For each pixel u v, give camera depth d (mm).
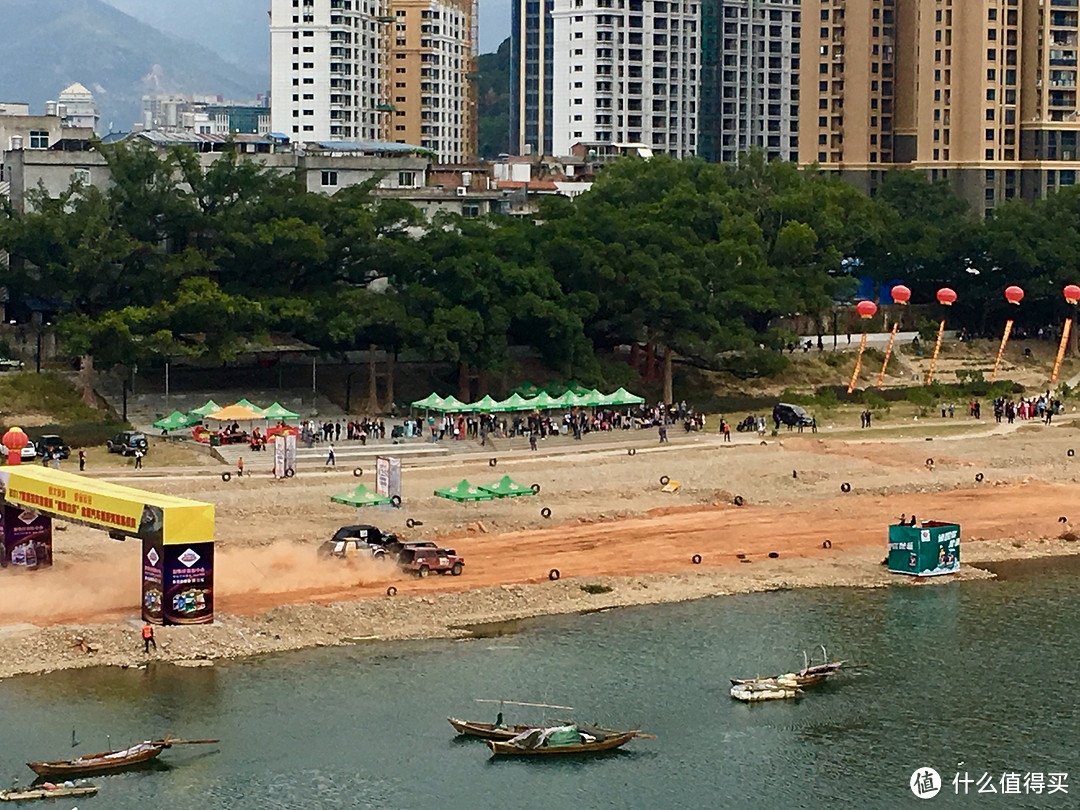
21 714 110250
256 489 173500
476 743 108688
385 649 125688
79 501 129875
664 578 147875
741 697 116812
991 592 147125
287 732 109062
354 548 147125
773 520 173875
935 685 121000
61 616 127688
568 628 132625
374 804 99375
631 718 113375
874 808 100688
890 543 153250
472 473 187625
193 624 125125
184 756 105125
